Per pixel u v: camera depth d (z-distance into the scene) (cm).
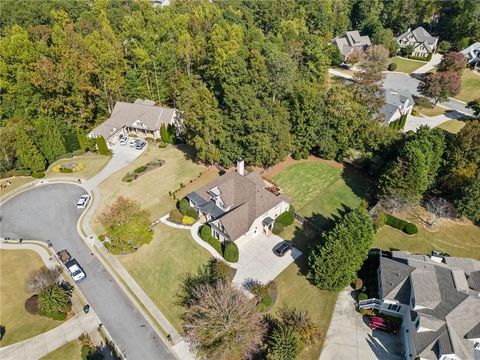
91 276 4319
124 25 8425
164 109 7312
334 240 3847
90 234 4941
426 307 3422
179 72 8275
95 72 7156
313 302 3950
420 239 4753
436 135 5212
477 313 3322
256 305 3706
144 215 4822
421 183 4847
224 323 3178
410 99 7569
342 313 3831
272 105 6125
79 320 3825
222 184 4906
